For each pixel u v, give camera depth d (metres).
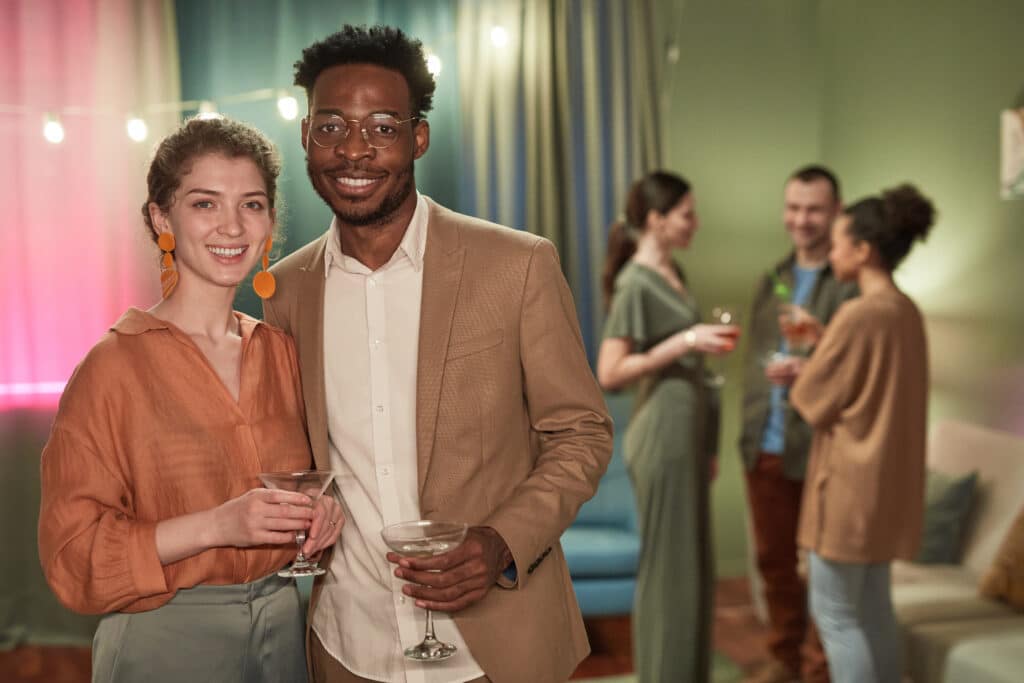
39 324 4.23
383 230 1.70
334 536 1.61
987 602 3.27
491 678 1.65
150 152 1.67
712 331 3.12
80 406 1.53
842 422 2.92
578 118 4.60
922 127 4.34
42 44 4.21
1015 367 3.86
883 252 2.99
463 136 4.47
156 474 1.56
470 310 1.67
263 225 1.65
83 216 4.25
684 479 3.20
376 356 1.71
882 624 2.92
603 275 3.58
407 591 1.49
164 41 4.29
